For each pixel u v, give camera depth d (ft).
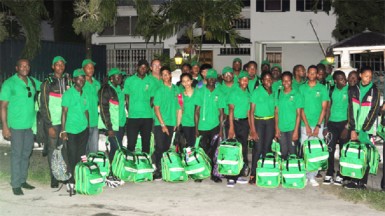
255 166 30.35
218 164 29.60
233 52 94.38
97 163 28.53
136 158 29.91
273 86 32.14
